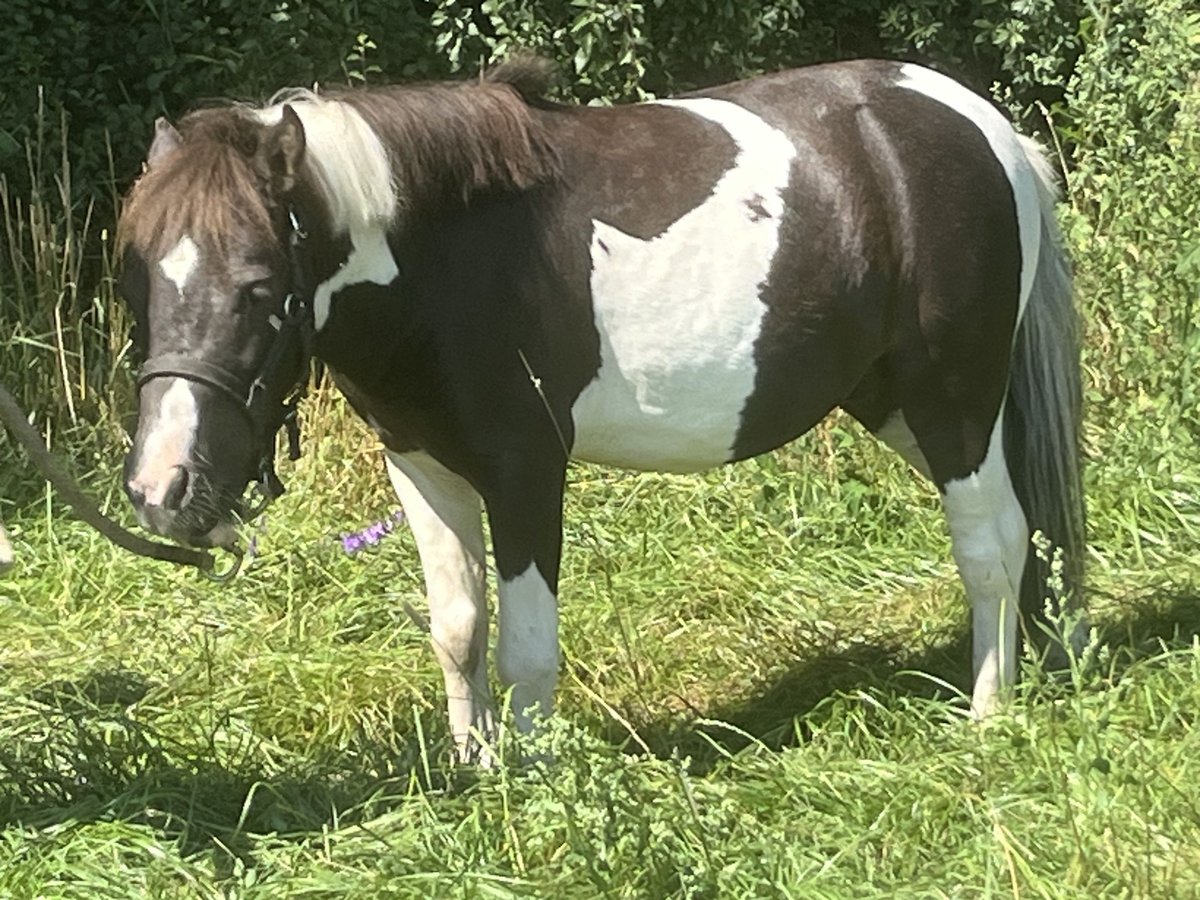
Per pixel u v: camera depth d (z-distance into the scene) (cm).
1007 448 438
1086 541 479
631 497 580
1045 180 439
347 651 484
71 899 339
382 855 350
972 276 408
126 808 375
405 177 356
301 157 334
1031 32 769
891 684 442
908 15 775
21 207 688
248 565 542
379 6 693
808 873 338
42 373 632
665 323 381
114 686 468
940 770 376
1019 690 422
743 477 588
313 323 348
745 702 455
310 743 434
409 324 361
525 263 368
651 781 371
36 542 570
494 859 347
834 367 403
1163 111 636
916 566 544
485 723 408
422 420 371
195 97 692
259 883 346
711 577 526
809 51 775
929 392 414
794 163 395
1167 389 591
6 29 671
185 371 326
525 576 377
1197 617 471
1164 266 599
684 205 383
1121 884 321
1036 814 354
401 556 546
